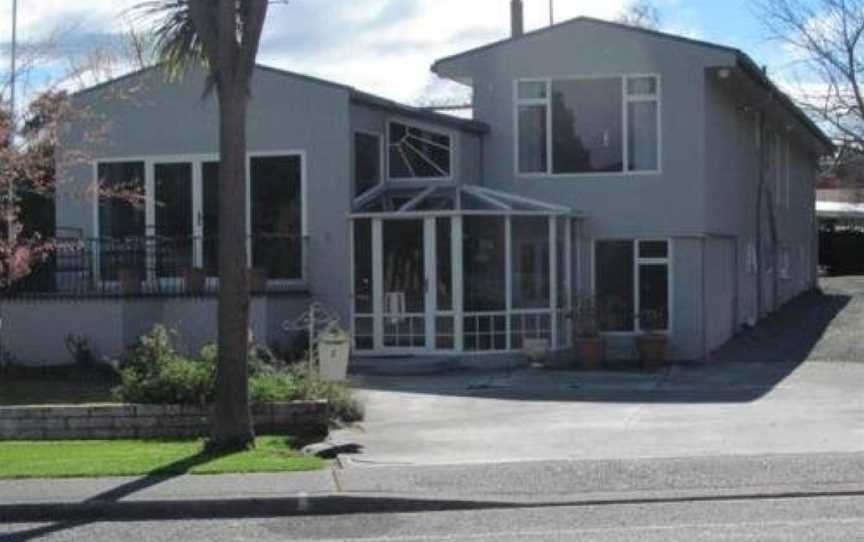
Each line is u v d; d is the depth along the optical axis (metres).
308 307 23.03
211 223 23.81
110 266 23.78
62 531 10.12
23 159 18.66
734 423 15.21
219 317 13.38
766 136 33.12
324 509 10.82
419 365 21.97
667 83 24.81
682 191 24.78
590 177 25.20
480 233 23.00
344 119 23.19
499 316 23.06
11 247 19.03
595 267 25.27
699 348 24.73
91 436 14.98
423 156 24.70
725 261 27.59
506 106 25.58
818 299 39.12
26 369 21.94
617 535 9.34
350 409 15.93
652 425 15.24
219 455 13.06
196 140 23.91
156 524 10.43
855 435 13.98
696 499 10.84
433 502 10.80
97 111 24.09
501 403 17.80
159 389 15.16
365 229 23.20
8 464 12.59
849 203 58.62
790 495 10.89
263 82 23.56
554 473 11.84
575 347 23.83
